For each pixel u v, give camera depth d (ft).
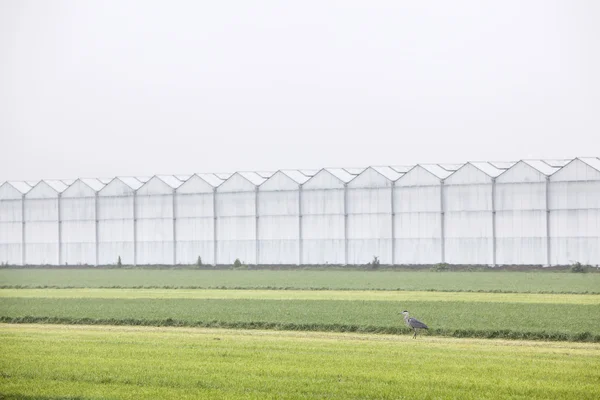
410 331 639.35
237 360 509.76
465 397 410.11
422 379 448.65
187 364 497.05
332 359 510.58
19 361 510.99
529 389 424.46
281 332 653.71
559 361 503.20
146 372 474.08
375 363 495.82
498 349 553.23
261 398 411.95
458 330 626.64
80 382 453.99
